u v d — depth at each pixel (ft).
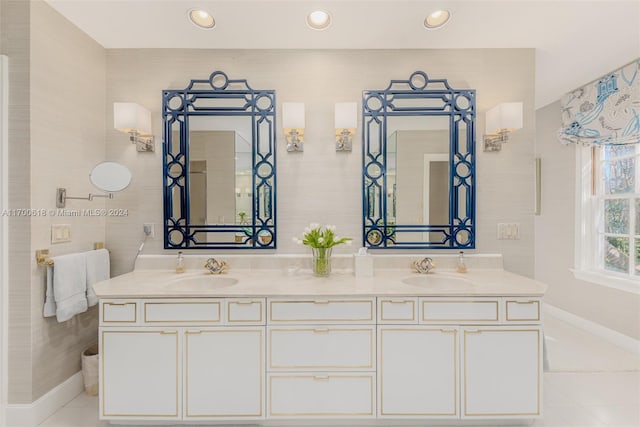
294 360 5.62
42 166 5.94
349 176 7.50
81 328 6.96
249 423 5.87
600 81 9.01
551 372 7.72
